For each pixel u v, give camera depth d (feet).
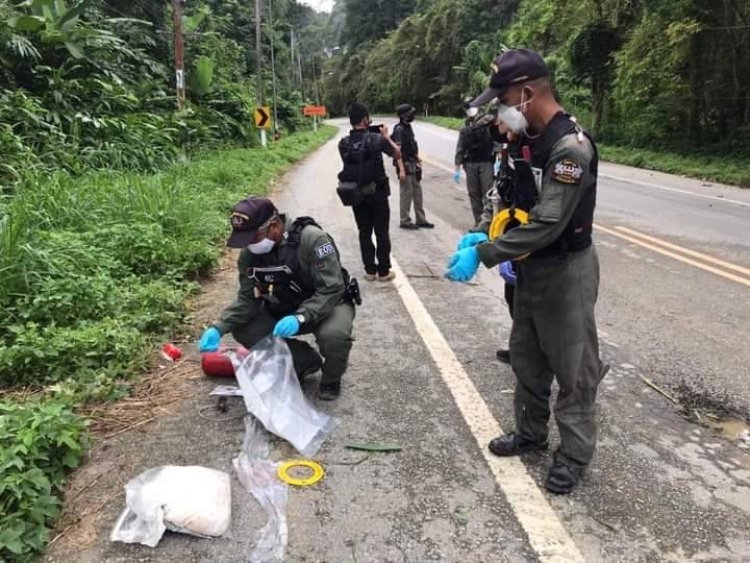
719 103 57.62
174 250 18.62
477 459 9.26
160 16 57.52
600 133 73.97
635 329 14.61
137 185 23.30
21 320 13.26
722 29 53.06
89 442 9.34
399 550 7.33
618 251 22.38
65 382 11.26
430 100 199.41
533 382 9.00
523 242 7.48
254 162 46.57
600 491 8.46
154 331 14.12
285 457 9.27
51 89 33.17
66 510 7.98
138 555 7.21
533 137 7.72
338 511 8.03
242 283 11.09
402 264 20.80
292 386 10.41
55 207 19.27
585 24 70.28
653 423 10.32
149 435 9.86
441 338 14.10
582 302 7.97
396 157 18.11
